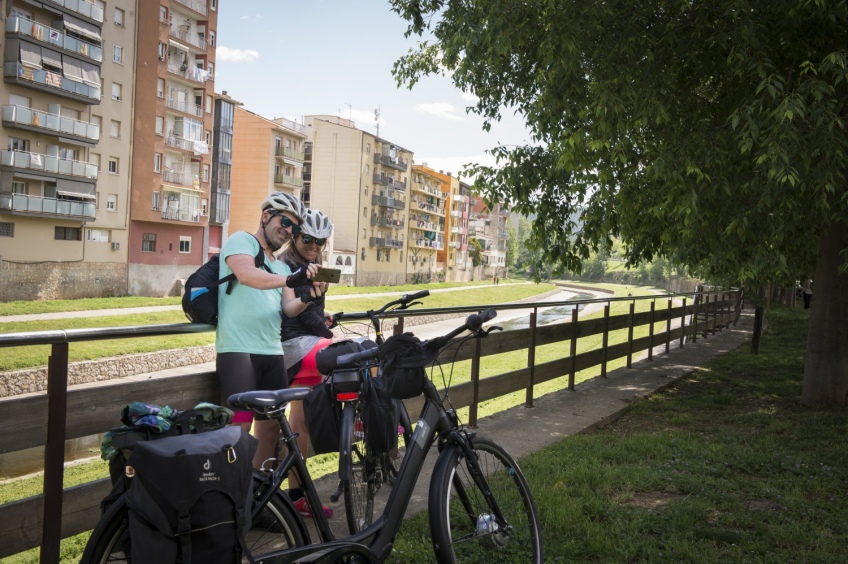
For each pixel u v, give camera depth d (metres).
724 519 4.73
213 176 55.75
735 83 7.97
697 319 19.94
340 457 3.33
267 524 2.82
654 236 10.87
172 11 50.72
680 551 4.10
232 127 57.53
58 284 41.88
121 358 26.14
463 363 17.67
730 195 7.45
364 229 83.12
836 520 4.82
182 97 52.12
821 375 9.30
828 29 7.25
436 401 3.42
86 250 43.78
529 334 8.46
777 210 7.29
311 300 3.92
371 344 3.71
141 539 2.29
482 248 137.50
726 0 7.07
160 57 48.06
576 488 5.23
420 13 10.52
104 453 2.42
